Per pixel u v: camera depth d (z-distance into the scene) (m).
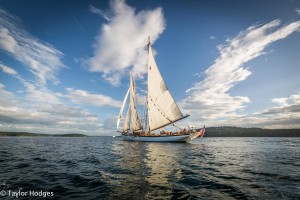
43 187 8.33
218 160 16.62
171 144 41.56
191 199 6.86
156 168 12.70
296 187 8.20
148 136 48.62
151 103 48.19
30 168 12.85
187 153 22.73
